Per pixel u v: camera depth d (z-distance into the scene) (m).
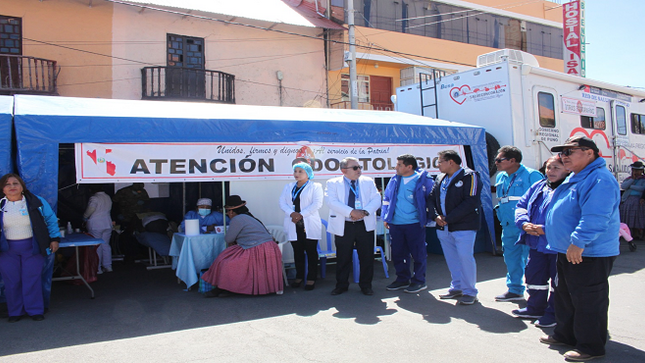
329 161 7.02
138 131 5.80
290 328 4.45
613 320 4.59
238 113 6.88
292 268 6.95
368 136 7.26
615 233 3.58
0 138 5.06
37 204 4.76
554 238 3.79
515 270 5.37
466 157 8.51
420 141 7.71
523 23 24.48
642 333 4.21
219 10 14.34
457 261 5.43
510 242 5.36
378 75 20.25
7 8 12.44
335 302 5.39
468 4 22.17
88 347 3.98
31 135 5.24
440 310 5.03
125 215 8.41
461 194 5.16
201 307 5.23
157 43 14.24
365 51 18.88
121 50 13.77
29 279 4.77
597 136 10.81
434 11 21.09
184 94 14.30
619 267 7.29
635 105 12.20
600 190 3.45
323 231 7.10
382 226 7.86
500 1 23.44
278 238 6.85
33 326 4.57
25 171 5.16
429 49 20.78
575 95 10.30
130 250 8.55
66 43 13.09
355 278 6.46
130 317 4.88
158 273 7.34
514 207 5.29
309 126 6.84
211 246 6.13
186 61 14.71
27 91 12.41
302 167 5.98
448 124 8.19
